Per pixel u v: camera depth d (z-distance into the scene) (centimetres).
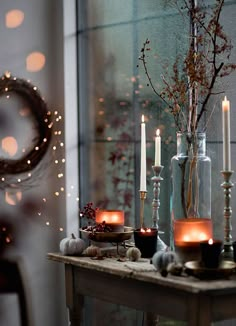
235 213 269
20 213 320
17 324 318
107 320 321
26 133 321
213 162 277
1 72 315
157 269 221
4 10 316
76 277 253
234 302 211
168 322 292
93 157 331
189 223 230
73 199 332
